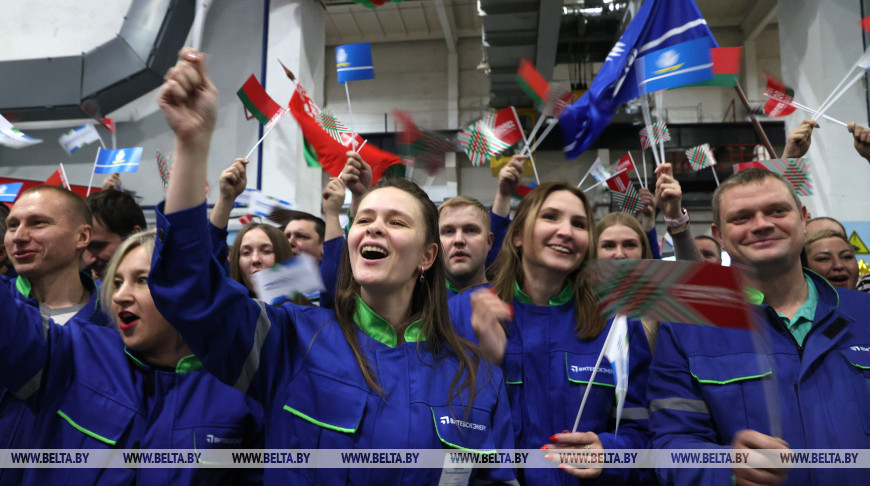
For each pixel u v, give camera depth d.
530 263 1.81
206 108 1.13
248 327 1.23
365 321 1.37
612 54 3.11
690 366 1.56
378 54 12.11
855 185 5.58
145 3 6.39
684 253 2.23
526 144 2.82
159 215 1.14
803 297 1.61
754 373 1.50
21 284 2.04
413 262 1.38
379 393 1.25
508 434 1.38
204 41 6.47
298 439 1.22
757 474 1.29
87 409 1.43
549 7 6.98
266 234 2.46
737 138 10.14
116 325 1.58
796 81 6.25
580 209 1.83
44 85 6.51
